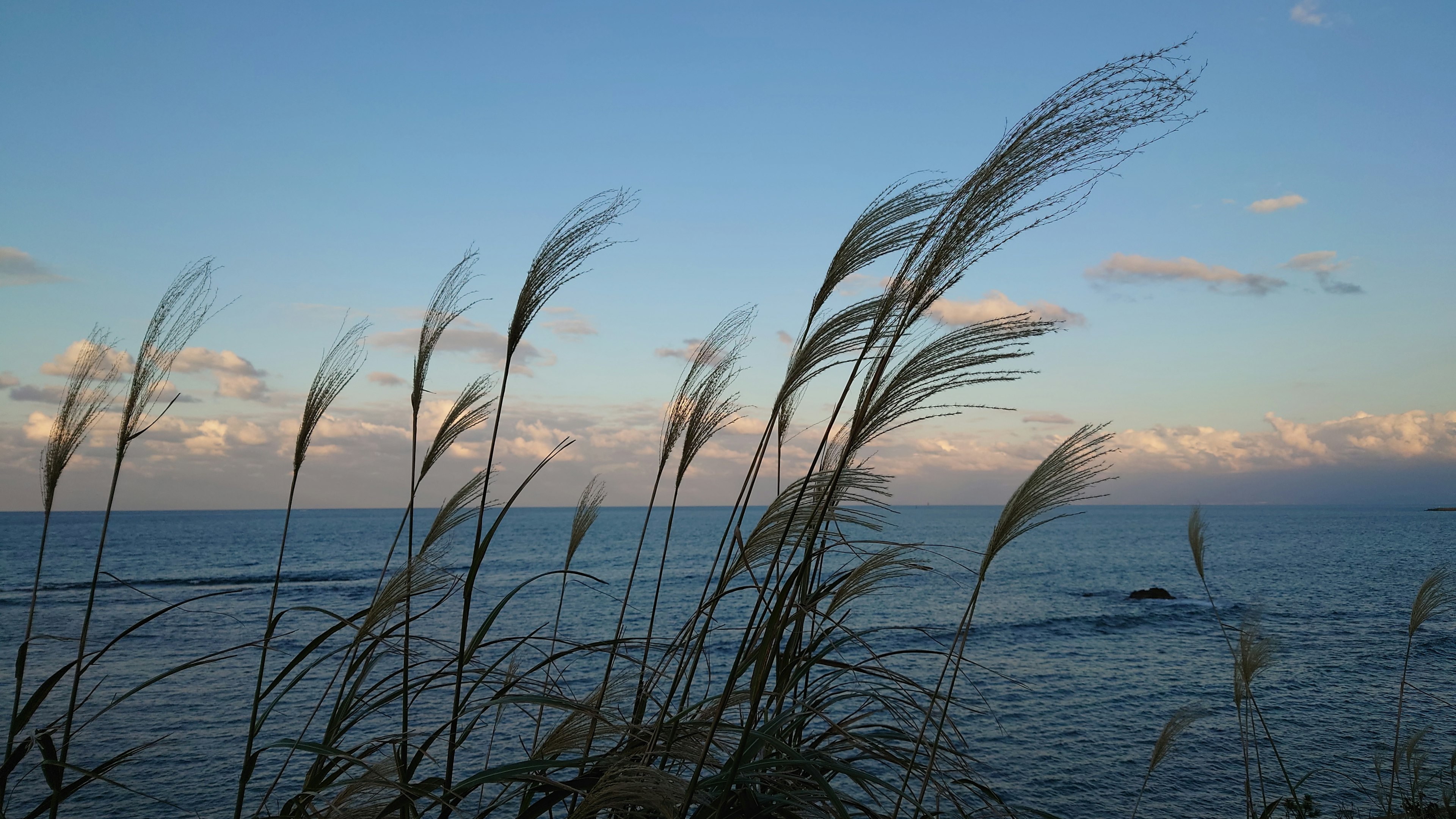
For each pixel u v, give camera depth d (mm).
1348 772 14469
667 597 44469
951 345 1936
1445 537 124250
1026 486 2389
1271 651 5766
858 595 2566
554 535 135125
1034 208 1812
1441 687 23531
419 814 2504
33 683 24438
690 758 2334
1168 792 14609
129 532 148000
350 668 2740
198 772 15688
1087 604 48781
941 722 2439
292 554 91188
